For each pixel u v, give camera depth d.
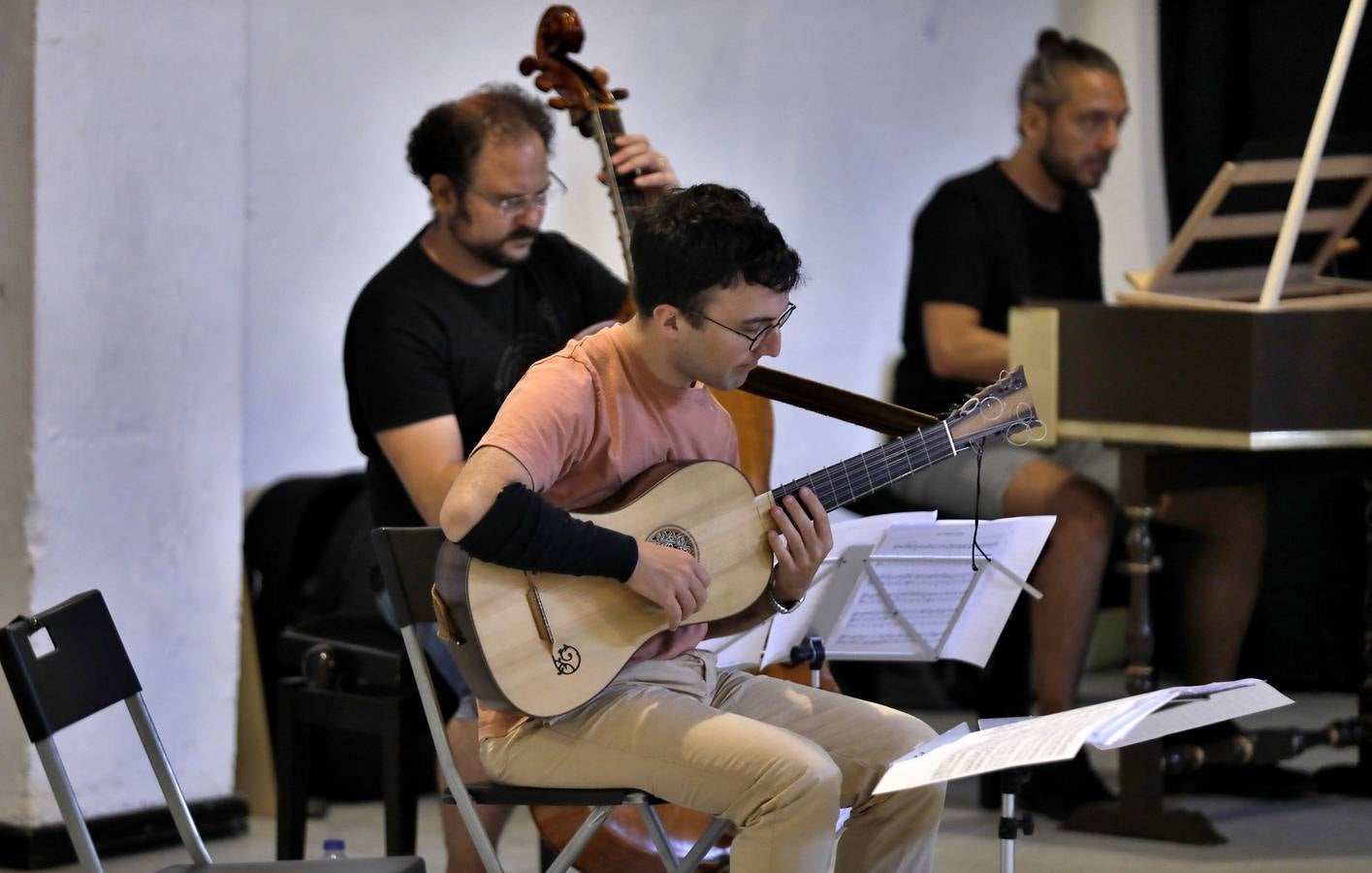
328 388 9.56
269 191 9.22
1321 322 7.23
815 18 11.48
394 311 6.70
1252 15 11.49
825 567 5.23
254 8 9.07
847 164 11.73
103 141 7.58
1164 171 12.07
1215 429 7.29
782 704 5.00
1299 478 7.96
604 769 4.60
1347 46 7.65
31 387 7.43
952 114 12.37
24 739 7.42
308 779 6.91
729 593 4.82
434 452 6.55
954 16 12.30
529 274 7.17
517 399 4.70
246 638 8.42
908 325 9.79
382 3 9.55
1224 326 7.25
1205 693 4.25
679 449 4.95
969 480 8.42
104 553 7.67
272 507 8.72
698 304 4.62
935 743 4.24
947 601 5.41
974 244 9.26
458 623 4.57
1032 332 7.79
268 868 4.68
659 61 10.69
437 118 6.77
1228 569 8.55
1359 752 8.53
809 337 11.55
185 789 7.94
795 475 11.40
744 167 11.19
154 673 7.84
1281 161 7.73
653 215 4.73
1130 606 7.83
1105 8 12.54
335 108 9.44
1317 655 11.02
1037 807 8.27
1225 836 7.75
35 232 7.40
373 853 7.55
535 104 6.95
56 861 7.46
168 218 7.82
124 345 7.71
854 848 4.89
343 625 7.50
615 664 4.64
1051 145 9.30
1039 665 8.11
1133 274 8.33
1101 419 7.61
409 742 6.50
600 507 4.72
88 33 7.50
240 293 8.13
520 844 7.73
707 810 4.52
